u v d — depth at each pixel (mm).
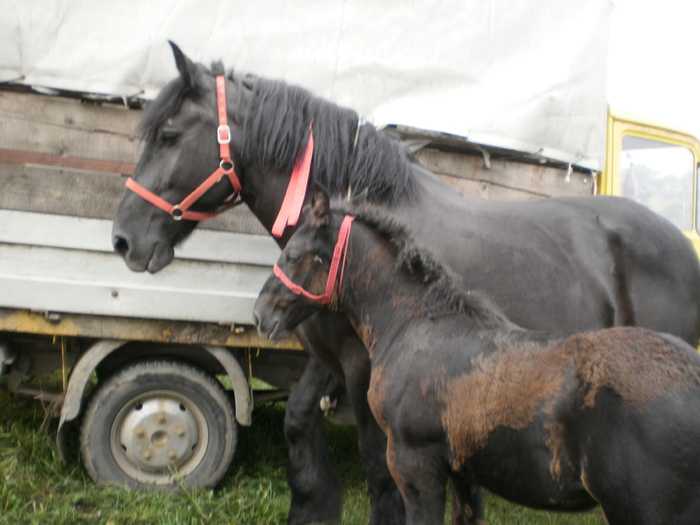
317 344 2688
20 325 3172
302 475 3039
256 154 2684
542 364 1842
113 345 3305
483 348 2021
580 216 2885
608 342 1746
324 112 2691
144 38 3232
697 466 1539
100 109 3297
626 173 4590
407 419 2113
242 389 3449
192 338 3348
